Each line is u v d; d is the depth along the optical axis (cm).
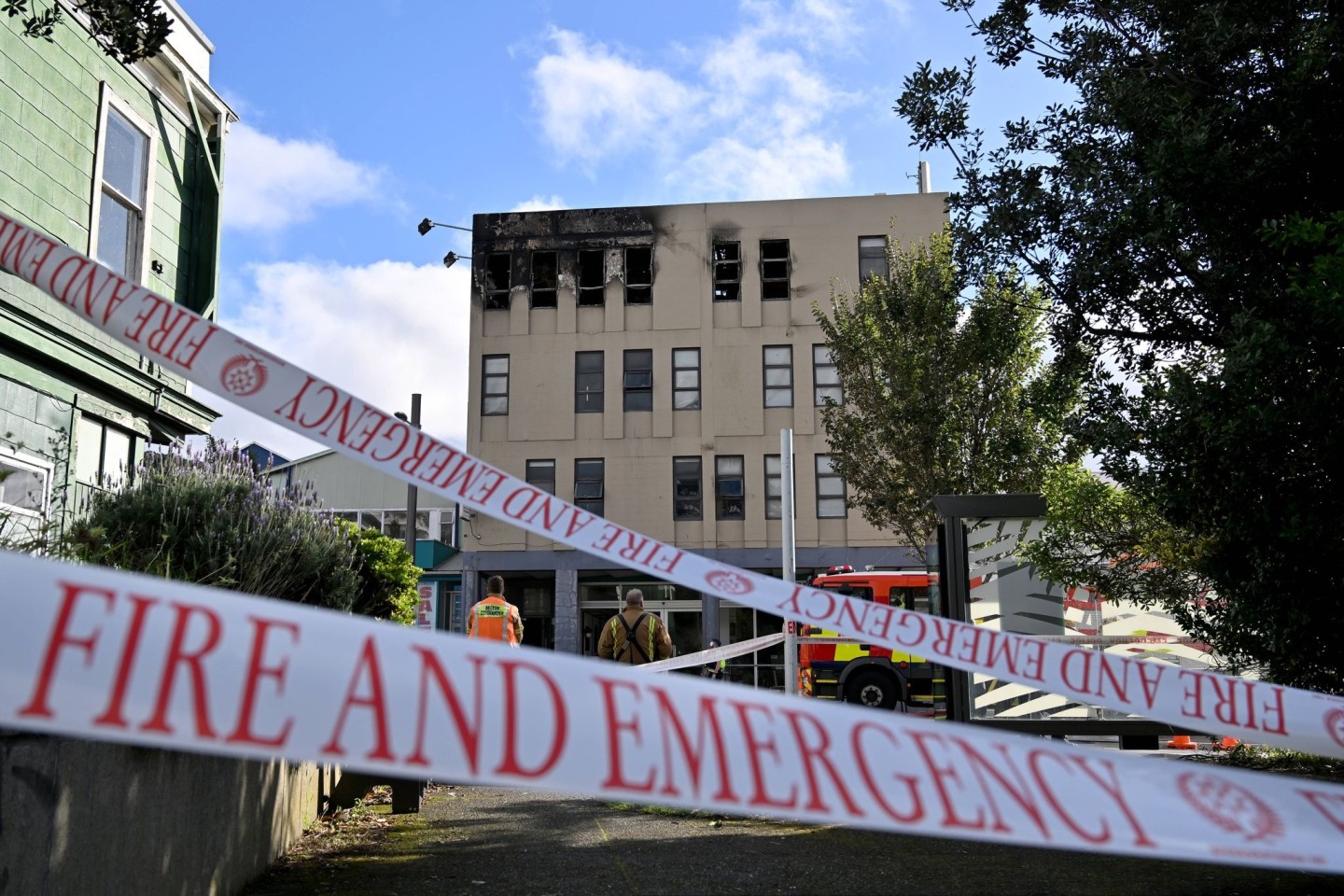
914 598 1708
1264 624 661
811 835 644
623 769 135
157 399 1091
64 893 312
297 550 708
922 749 152
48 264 219
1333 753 240
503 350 3250
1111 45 864
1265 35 747
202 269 1210
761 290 3197
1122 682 243
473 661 136
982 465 1862
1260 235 626
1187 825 150
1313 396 595
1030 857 570
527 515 241
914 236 3183
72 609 117
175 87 1169
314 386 228
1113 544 977
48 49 941
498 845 616
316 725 123
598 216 3284
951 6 914
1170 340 813
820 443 3105
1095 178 815
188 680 119
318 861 562
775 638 1042
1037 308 998
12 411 874
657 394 3178
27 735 297
